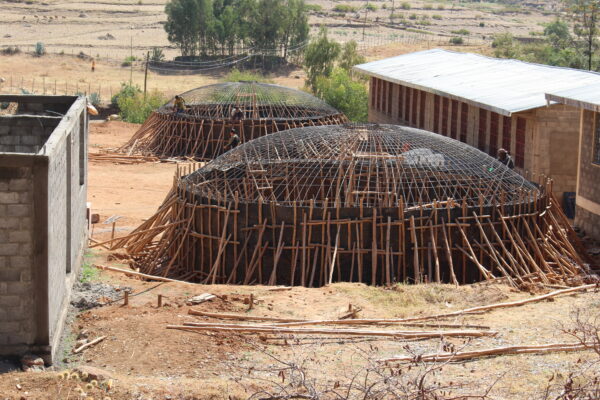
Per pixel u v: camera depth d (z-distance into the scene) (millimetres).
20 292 14617
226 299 18312
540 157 29859
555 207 25250
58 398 12711
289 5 112688
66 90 81562
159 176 39438
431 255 21906
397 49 118062
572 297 19266
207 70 105062
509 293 19562
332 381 13766
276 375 14219
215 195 23438
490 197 23328
